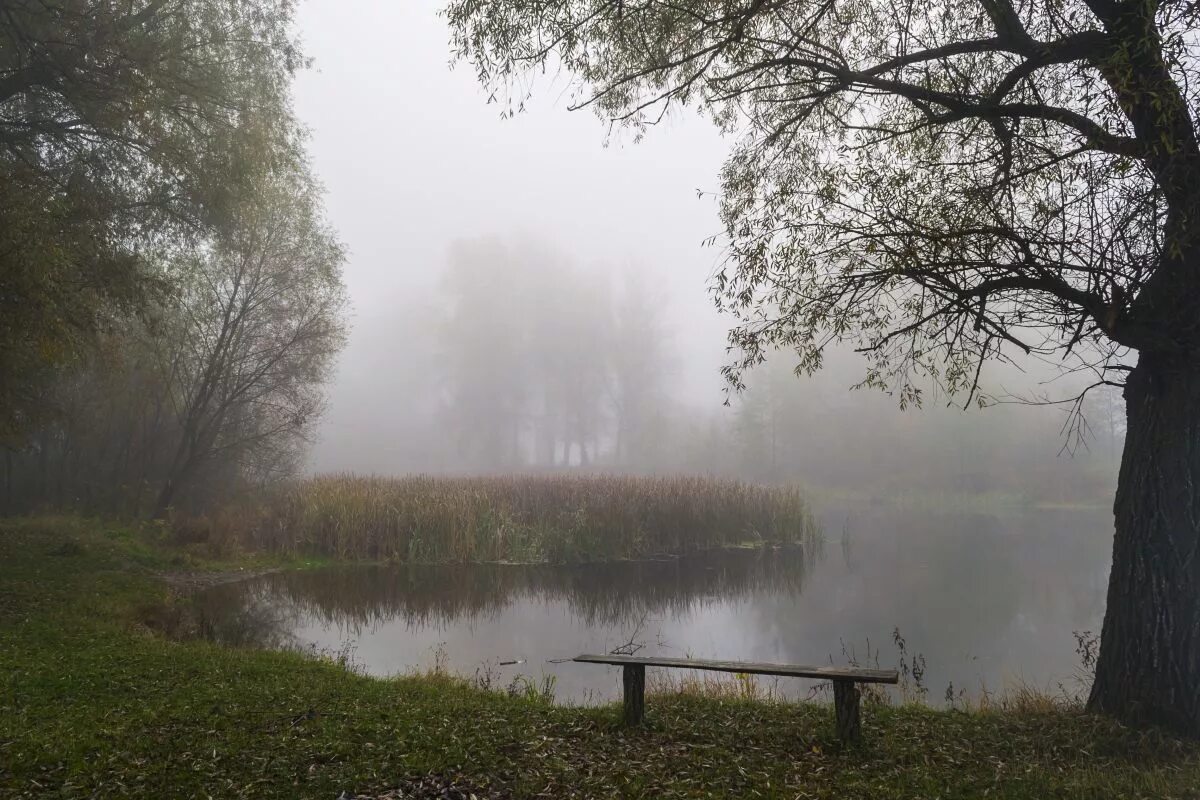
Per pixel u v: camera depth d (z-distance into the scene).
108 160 15.66
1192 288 5.86
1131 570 6.42
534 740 5.95
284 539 23.55
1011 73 6.61
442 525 23.61
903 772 5.31
